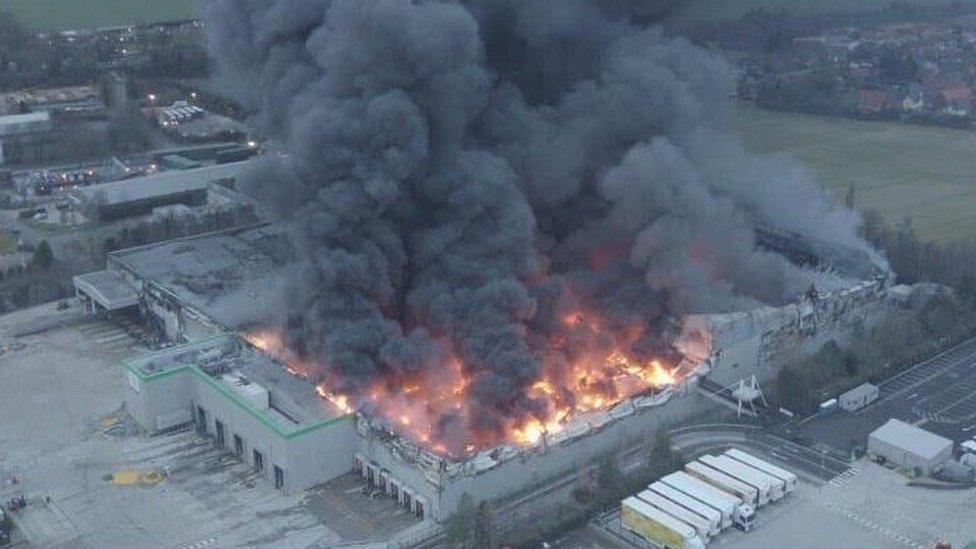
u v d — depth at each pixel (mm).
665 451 80875
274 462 80438
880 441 83438
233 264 116875
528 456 79188
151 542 73625
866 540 73562
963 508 77438
